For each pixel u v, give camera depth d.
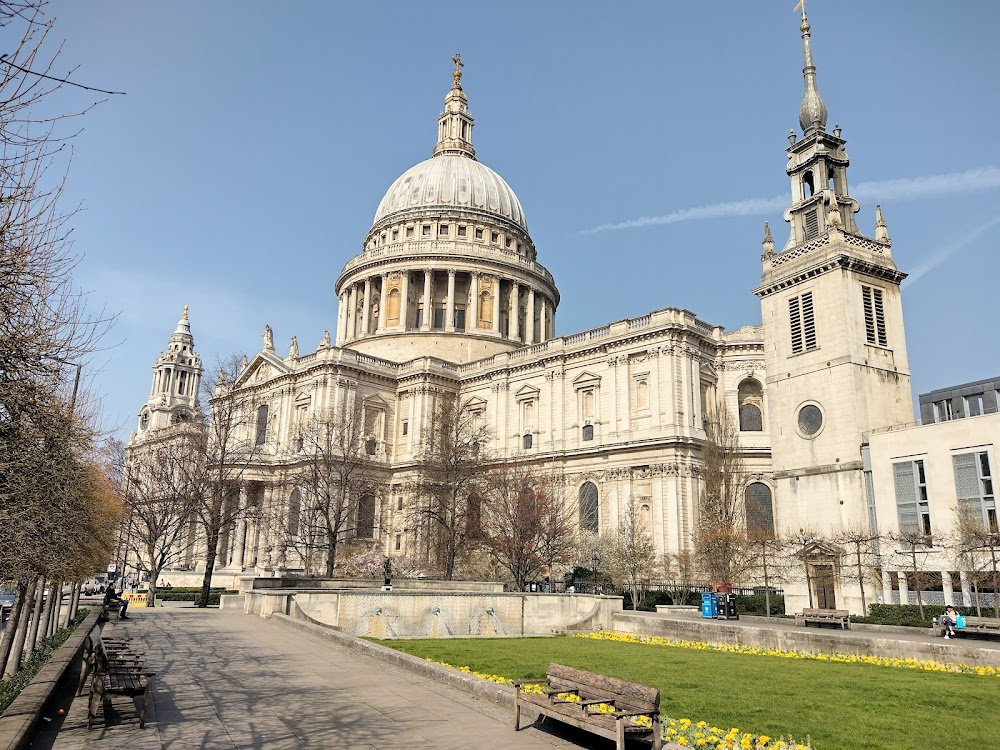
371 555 77.12
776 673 25.44
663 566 64.56
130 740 14.52
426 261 112.44
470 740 14.61
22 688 18.22
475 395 94.56
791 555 52.28
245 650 26.38
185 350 147.50
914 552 43.62
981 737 16.09
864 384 52.97
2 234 12.87
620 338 77.31
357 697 18.42
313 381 92.25
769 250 60.59
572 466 79.06
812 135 59.91
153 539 62.22
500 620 43.56
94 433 28.45
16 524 16.98
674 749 13.33
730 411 77.56
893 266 57.00
